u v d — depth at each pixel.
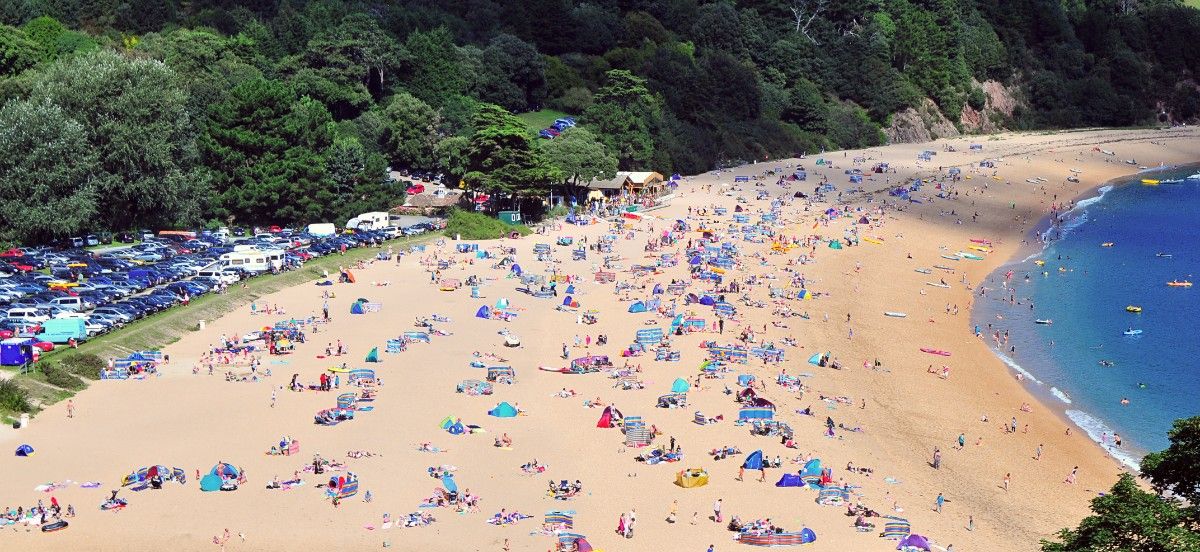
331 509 82.88
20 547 76.06
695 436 99.12
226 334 129.75
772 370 120.25
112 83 170.62
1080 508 90.38
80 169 163.75
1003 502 90.31
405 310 141.62
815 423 104.81
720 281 157.75
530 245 183.00
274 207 187.75
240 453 93.06
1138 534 60.56
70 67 176.38
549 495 86.19
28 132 159.00
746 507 85.06
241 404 105.44
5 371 106.38
